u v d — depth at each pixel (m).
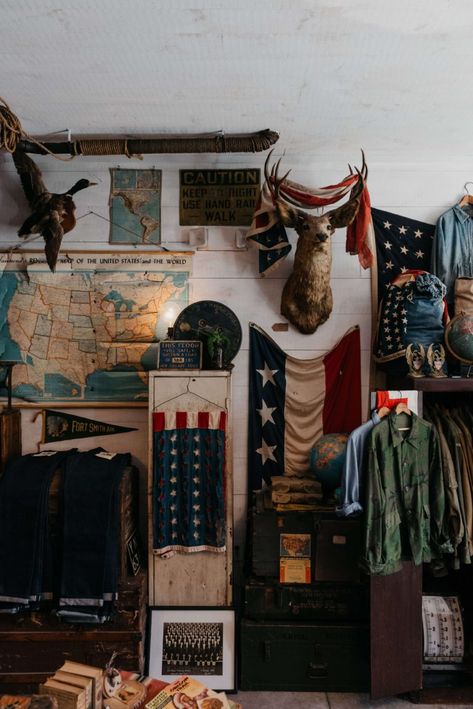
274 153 3.46
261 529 3.06
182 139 3.11
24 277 3.52
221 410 3.12
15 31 2.17
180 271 3.51
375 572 2.74
